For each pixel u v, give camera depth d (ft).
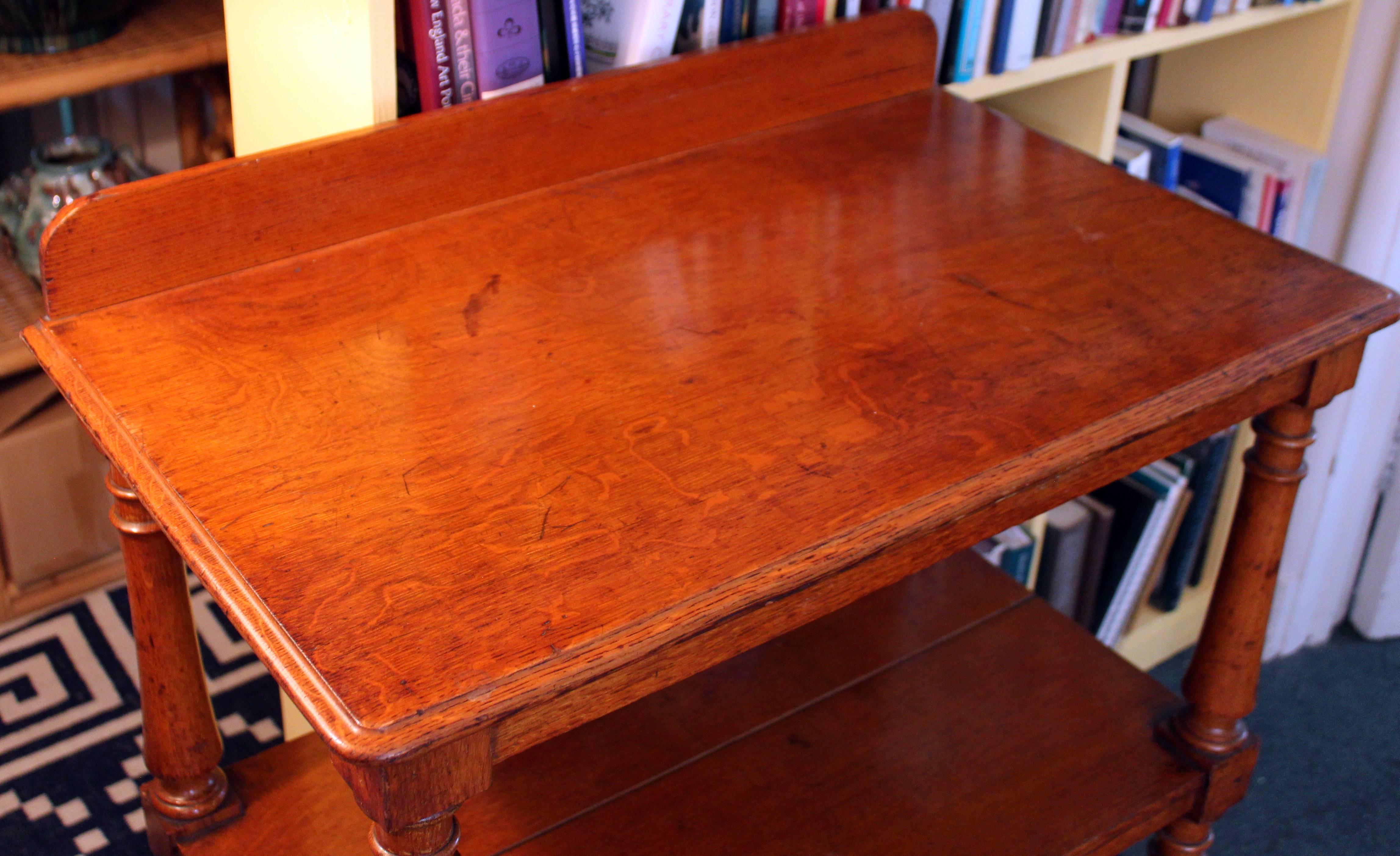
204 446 2.81
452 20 3.64
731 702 4.40
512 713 2.27
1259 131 6.04
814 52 4.21
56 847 5.00
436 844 2.45
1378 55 5.61
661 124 4.00
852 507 2.72
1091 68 4.91
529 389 3.04
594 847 3.85
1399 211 5.68
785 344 3.23
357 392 2.99
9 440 5.61
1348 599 6.94
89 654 5.85
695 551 2.59
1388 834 5.73
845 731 4.29
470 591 2.48
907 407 3.02
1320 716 6.38
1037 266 3.59
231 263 3.39
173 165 6.90
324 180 3.45
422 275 3.43
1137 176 4.97
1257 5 5.33
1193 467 6.21
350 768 2.27
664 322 3.29
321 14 3.58
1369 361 5.92
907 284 3.48
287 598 2.44
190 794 3.79
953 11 4.55
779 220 3.75
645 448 2.87
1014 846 3.88
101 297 3.22
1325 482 6.21
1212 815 4.24
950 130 4.31
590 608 2.45
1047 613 4.84
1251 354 3.23
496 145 3.71
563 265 3.50
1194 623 6.94
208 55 5.21
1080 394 3.07
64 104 6.53
